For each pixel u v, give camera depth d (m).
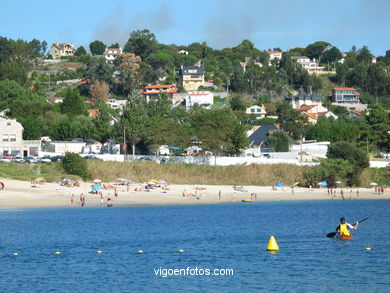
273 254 110.12
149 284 88.06
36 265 99.75
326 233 136.50
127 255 108.62
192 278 91.62
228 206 198.50
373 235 133.75
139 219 160.50
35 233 133.62
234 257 107.31
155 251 112.69
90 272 94.94
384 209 192.12
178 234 133.75
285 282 89.50
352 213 179.62
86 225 147.50
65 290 84.25
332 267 99.25
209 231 138.88
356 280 90.69
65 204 188.12
